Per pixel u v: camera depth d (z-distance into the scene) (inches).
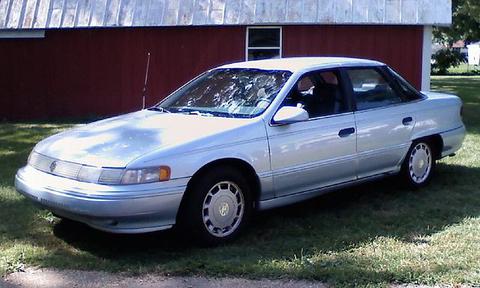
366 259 190.2
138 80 614.9
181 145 197.9
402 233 217.8
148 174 189.3
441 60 1704.0
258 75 243.4
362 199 265.1
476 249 198.7
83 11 606.9
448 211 245.4
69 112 627.8
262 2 586.6
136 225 190.4
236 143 208.4
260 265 186.1
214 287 172.7
